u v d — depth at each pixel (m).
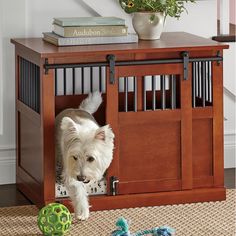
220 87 4.18
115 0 4.49
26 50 4.14
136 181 4.13
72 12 4.47
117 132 4.07
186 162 4.17
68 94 4.47
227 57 4.68
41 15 4.44
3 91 4.45
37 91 4.07
